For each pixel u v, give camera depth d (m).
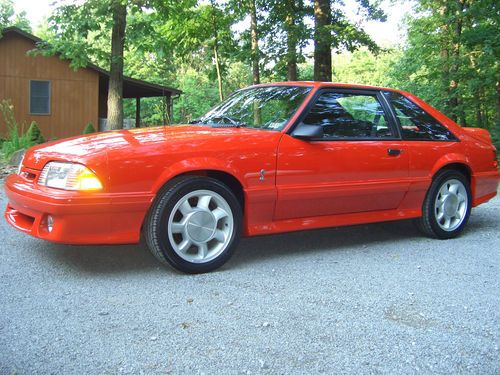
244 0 14.36
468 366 2.40
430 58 18.31
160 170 3.47
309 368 2.33
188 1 13.20
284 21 15.52
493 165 5.40
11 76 17.56
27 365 2.27
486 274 3.85
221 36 14.90
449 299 3.29
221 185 3.70
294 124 4.09
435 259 4.26
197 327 2.74
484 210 6.66
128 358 2.37
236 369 2.30
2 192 7.16
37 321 2.75
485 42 13.55
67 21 12.55
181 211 3.60
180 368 2.30
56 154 3.50
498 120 13.68
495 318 2.98
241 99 4.79
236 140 3.81
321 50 13.40
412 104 4.91
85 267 3.75
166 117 19.41
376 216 4.58
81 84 18.50
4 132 17.53
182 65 35.41
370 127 4.51
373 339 2.65
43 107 18.09
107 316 2.85
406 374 2.31
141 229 3.70
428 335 2.72
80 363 2.31
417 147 4.70
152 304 3.06
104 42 29.58
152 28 13.18
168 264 3.57
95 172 3.30
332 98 4.38
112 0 11.95
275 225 4.02
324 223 4.26
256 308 3.04
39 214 3.42
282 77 17.06
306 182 4.05
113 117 13.05
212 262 3.71
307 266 3.96
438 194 4.91
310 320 2.88
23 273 3.56
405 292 3.40
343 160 4.22
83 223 3.30
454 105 15.93
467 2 15.08
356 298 3.26
